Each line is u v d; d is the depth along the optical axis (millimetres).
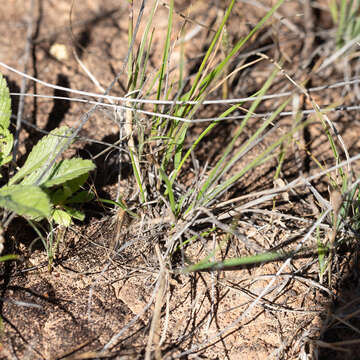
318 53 540
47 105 500
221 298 423
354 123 514
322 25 569
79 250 435
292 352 410
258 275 427
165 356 402
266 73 539
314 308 423
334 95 526
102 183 465
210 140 497
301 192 471
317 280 432
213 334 412
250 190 470
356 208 438
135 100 417
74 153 474
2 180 451
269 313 420
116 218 443
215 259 434
